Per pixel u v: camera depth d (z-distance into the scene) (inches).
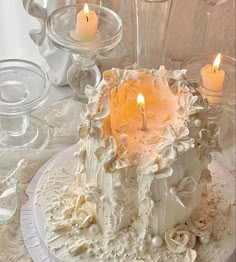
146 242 27.1
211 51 39.2
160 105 27.7
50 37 32.9
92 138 25.5
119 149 25.2
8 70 33.5
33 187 30.3
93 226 27.7
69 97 36.8
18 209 30.0
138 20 33.9
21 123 33.9
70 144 33.8
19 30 36.5
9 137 33.9
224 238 28.0
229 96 33.2
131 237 27.3
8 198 29.7
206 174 27.1
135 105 27.6
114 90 26.5
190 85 27.1
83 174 27.7
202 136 25.8
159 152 24.9
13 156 32.1
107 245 27.2
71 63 35.9
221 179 30.4
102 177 25.9
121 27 33.4
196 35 38.9
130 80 27.1
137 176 25.5
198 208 28.4
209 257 27.2
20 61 33.8
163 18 33.7
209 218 28.6
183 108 26.0
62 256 27.0
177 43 39.4
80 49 32.5
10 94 32.0
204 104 26.5
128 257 26.7
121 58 38.6
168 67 38.9
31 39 36.4
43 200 29.3
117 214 26.5
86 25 32.6
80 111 35.0
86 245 27.2
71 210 28.5
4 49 37.1
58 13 34.0
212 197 29.5
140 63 36.1
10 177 30.8
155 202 25.8
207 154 26.2
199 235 27.5
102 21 34.4
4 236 28.9
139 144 25.9
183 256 26.8
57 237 27.7
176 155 24.5
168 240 27.1
